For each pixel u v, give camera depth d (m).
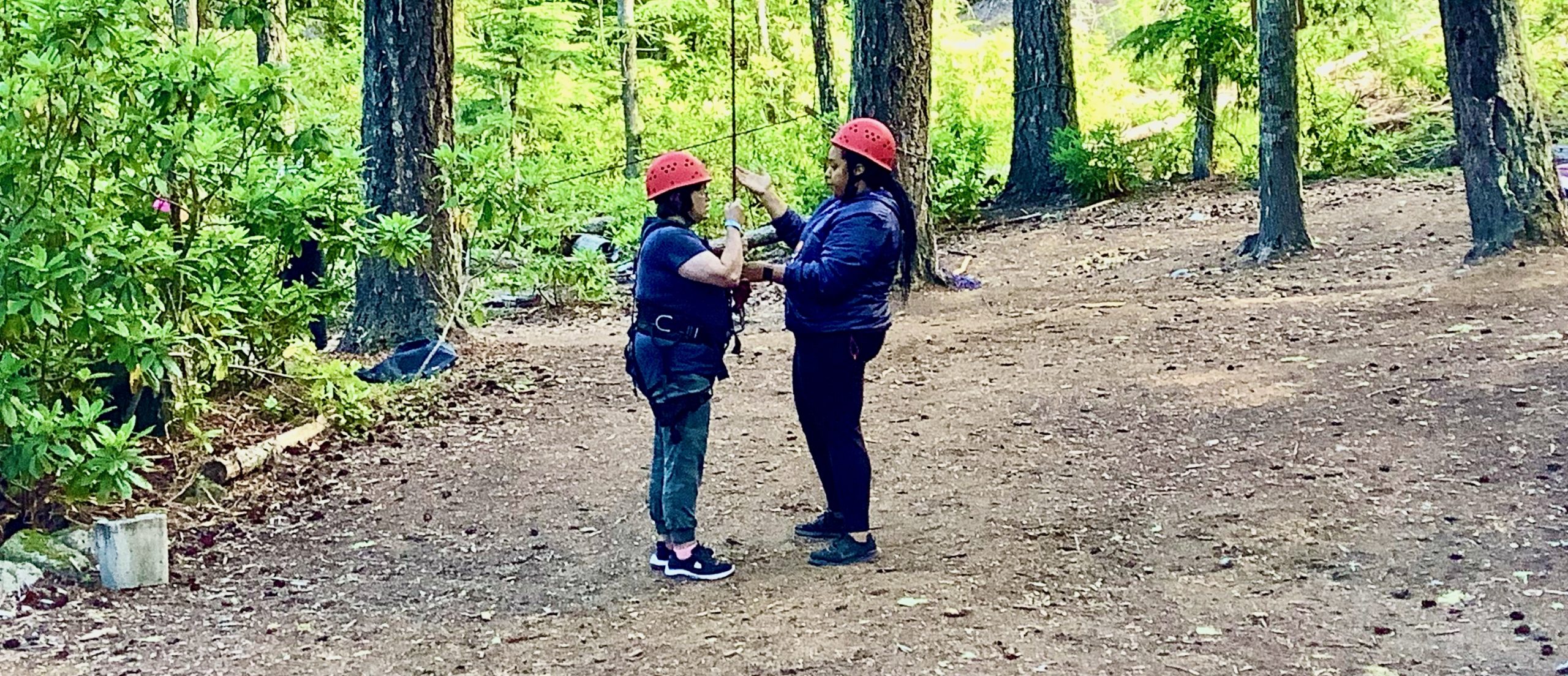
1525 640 4.28
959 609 4.81
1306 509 5.83
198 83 6.48
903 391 9.09
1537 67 22.80
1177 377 8.65
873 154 5.26
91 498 6.44
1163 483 6.44
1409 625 4.49
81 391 6.37
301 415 8.34
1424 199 16.33
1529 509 5.54
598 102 26.91
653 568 5.58
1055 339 10.41
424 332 11.02
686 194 5.29
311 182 7.13
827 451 5.68
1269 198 13.66
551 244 14.41
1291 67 13.49
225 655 4.71
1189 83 21.30
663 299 5.22
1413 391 7.54
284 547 6.16
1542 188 10.83
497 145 10.02
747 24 32.28
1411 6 23.20
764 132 23.34
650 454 7.70
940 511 6.29
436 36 10.85
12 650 4.75
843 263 5.13
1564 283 9.87
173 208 7.09
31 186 5.91
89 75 6.04
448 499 6.93
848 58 31.53
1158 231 17.05
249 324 7.86
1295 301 10.98
